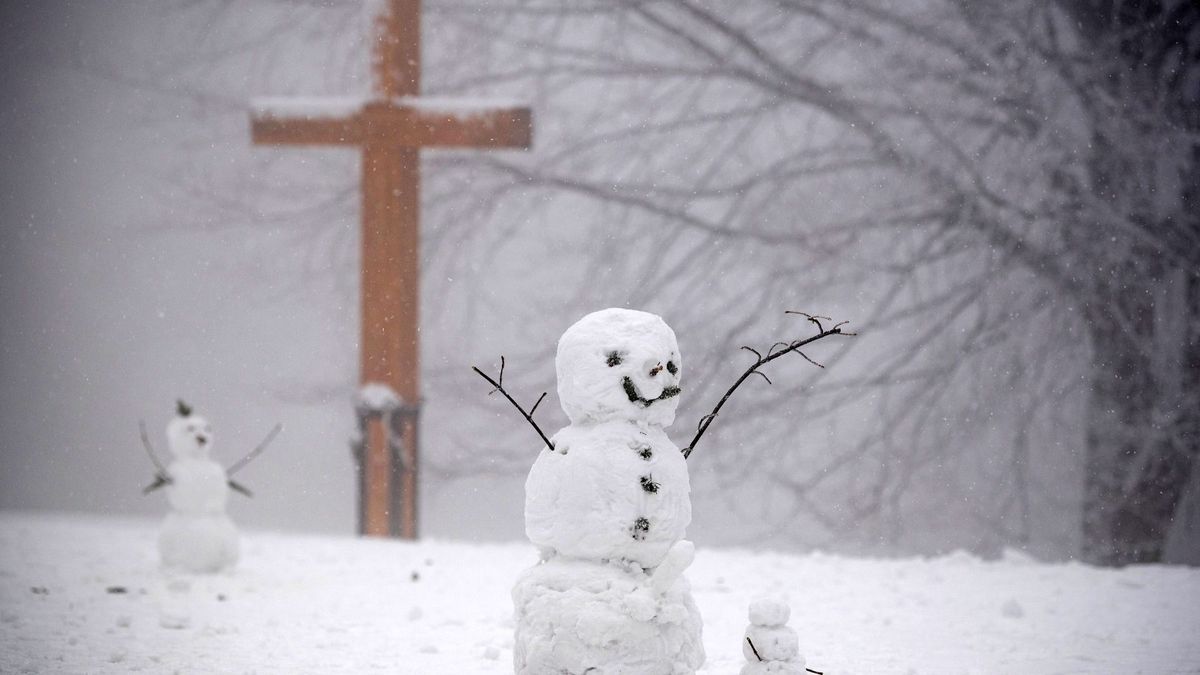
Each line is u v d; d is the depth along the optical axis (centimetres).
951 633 2812
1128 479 5728
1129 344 5753
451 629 2828
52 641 2711
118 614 3000
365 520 4853
